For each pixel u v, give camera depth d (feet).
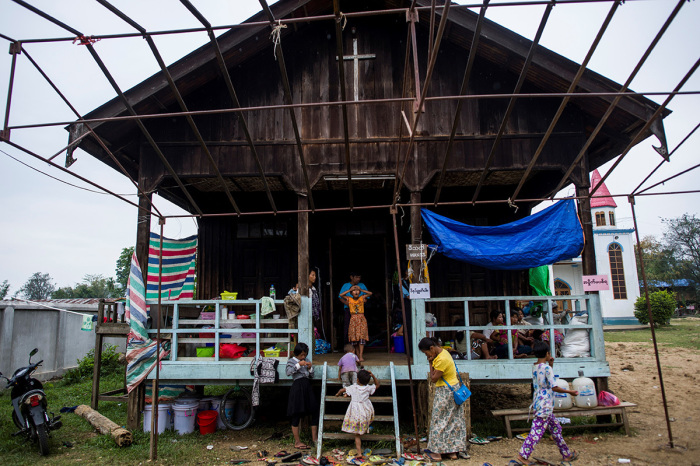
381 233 35.14
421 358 24.72
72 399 34.60
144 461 20.83
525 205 34.55
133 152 29.04
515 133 27.37
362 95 28.19
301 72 28.55
